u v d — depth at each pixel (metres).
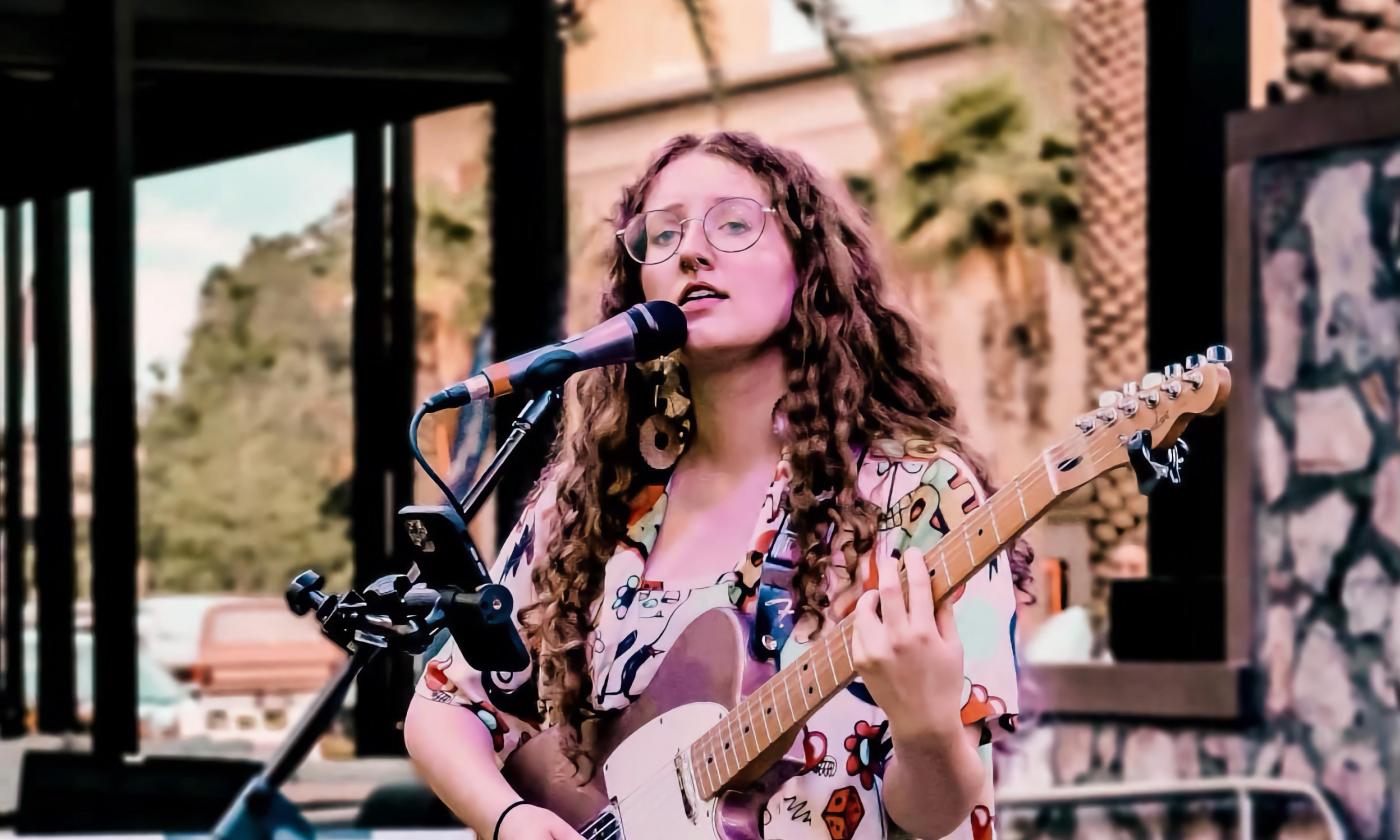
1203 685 6.18
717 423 3.04
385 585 2.74
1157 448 2.45
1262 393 6.13
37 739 8.75
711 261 2.94
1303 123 6.00
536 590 3.20
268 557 8.83
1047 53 8.11
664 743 2.94
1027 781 6.64
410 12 7.90
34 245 8.67
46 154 8.17
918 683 2.54
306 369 8.49
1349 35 6.25
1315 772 5.96
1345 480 5.92
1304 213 6.04
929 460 2.88
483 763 3.12
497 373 2.82
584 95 7.97
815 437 2.91
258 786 4.87
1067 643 6.68
